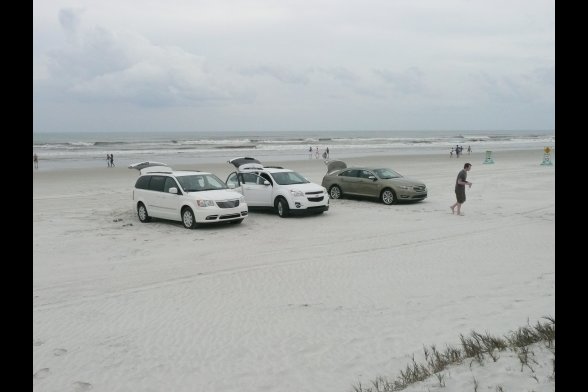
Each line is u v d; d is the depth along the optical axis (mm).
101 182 30625
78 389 5594
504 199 21188
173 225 16297
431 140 120000
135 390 5570
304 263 11000
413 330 6957
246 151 68812
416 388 4824
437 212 18156
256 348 6590
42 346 6727
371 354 6254
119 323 7582
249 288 9242
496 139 128500
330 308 8070
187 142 98750
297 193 17375
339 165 24031
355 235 14180
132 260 11562
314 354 6340
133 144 88812
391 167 40719
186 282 9680
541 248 11961
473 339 6312
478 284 9125
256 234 14633
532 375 4578
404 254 11719
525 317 7094
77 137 153625
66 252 12398
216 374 5895
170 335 7094
